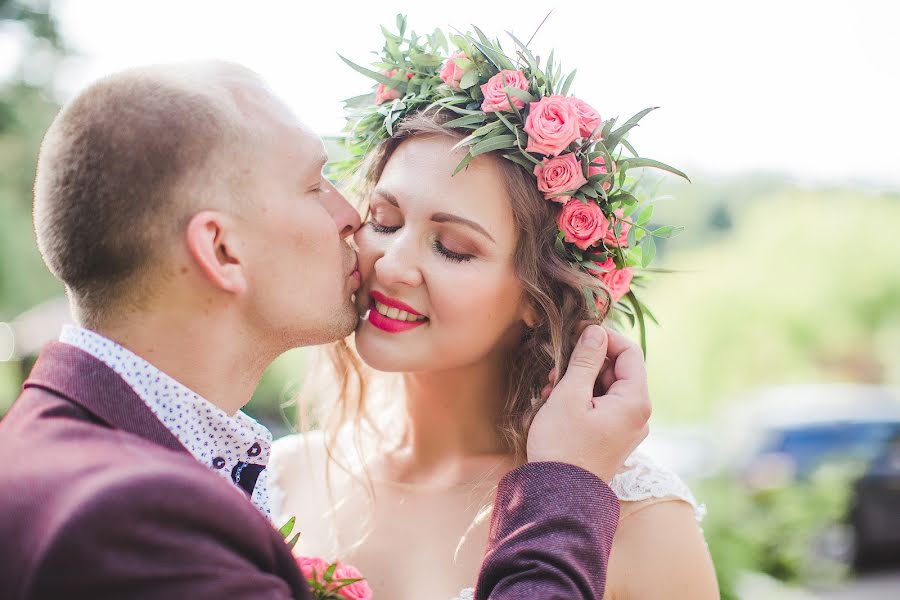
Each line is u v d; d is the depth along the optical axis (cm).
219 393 167
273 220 162
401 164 190
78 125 151
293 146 167
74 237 150
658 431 1165
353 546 208
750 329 2056
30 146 900
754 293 2075
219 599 118
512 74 188
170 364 159
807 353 2059
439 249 188
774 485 858
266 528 133
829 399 1075
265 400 1077
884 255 2084
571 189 188
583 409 172
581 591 147
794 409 1027
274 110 167
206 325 160
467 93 193
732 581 455
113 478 117
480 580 155
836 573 816
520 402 202
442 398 209
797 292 2067
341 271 177
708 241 2489
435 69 202
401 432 223
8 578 115
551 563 148
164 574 115
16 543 117
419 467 214
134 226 150
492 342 196
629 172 216
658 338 2078
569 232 190
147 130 150
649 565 180
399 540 205
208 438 162
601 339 182
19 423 136
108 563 112
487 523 196
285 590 130
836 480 856
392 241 188
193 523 121
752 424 1005
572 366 180
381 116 204
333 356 235
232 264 159
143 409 142
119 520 114
